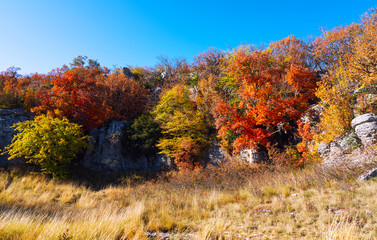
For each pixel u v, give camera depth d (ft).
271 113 69.05
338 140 51.13
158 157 85.30
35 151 63.36
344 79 56.85
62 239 13.14
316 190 28.66
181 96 88.58
